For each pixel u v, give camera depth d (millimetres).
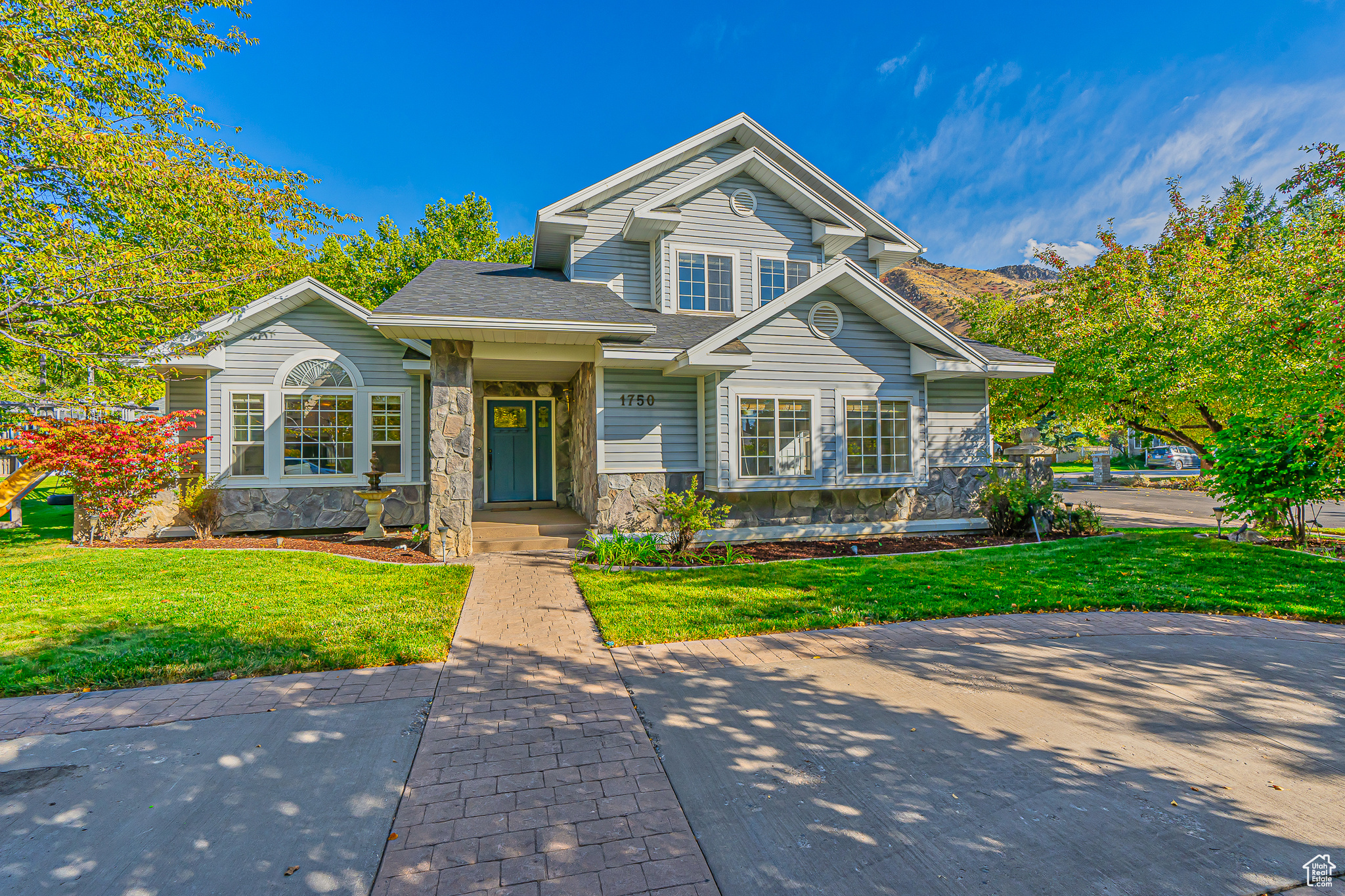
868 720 3754
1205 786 2984
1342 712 3822
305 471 11711
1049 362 11461
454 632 5488
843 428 10336
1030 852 2504
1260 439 9289
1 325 9023
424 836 2627
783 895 2273
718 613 6012
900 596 6656
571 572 8086
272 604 6125
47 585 6770
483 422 12773
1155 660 4773
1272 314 11211
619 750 3385
